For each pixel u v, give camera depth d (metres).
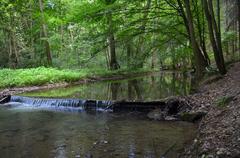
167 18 20.81
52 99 17.08
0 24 32.16
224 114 9.12
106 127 11.52
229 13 28.23
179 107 12.80
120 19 19.06
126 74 31.88
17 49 34.88
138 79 27.97
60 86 23.95
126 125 11.66
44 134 10.91
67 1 32.16
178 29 20.83
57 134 10.83
